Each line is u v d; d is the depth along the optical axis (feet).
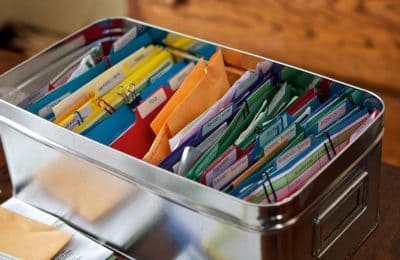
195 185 2.87
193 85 3.54
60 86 3.60
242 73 3.67
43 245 3.28
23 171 3.54
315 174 2.98
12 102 3.55
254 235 2.83
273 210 2.76
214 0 6.05
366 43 5.67
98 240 3.45
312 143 3.20
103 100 3.53
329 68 5.92
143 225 3.21
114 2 6.44
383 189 3.66
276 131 3.20
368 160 3.18
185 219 3.02
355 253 3.39
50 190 3.48
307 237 2.97
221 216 2.87
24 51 6.82
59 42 3.73
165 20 6.34
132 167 3.05
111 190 3.21
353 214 3.24
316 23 5.77
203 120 3.32
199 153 3.15
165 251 3.21
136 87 3.66
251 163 3.15
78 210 3.43
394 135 5.87
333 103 3.33
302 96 3.43
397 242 3.42
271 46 6.03
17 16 6.75
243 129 3.34
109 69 3.64
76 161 3.25
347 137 3.26
